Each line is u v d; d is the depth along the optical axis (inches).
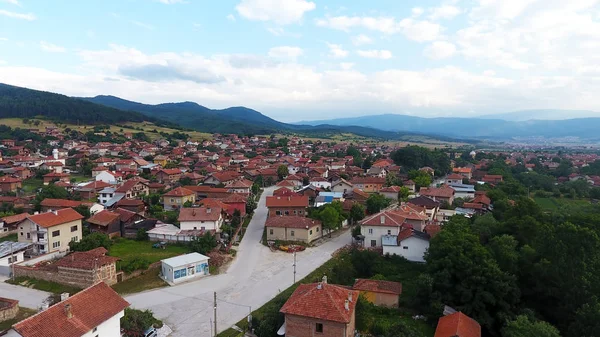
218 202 3779.5
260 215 4008.4
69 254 2650.1
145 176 5679.1
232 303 2100.1
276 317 1692.9
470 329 1646.2
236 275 2496.3
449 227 2583.7
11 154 6835.6
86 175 5930.1
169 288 2300.7
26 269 2380.7
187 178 5423.2
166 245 2977.4
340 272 2536.9
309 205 4151.1
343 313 1466.5
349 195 4480.8
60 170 5944.9
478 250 2050.9
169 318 1936.5
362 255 2674.7
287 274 2503.7
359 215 3676.2
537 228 2442.2
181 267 2406.5
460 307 1924.2
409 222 3097.9
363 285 2162.9
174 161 7322.8
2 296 2156.7
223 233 3174.2
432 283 2012.8
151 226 3253.0
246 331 1784.0
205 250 2787.9
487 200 4077.3
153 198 4261.8
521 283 2084.2
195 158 7706.7
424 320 1957.4
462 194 4724.4
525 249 2161.7
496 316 1897.1
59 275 2303.2
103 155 7377.0
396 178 5580.7
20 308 2001.7
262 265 2664.9
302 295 1582.2
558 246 1940.2
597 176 7150.6
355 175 6250.0
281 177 6117.1
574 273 1845.5
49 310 1338.6
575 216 2549.2
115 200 4042.8
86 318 1397.6
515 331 1565.0
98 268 2252.7
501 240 2257.6
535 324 1560.0
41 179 5393.7
